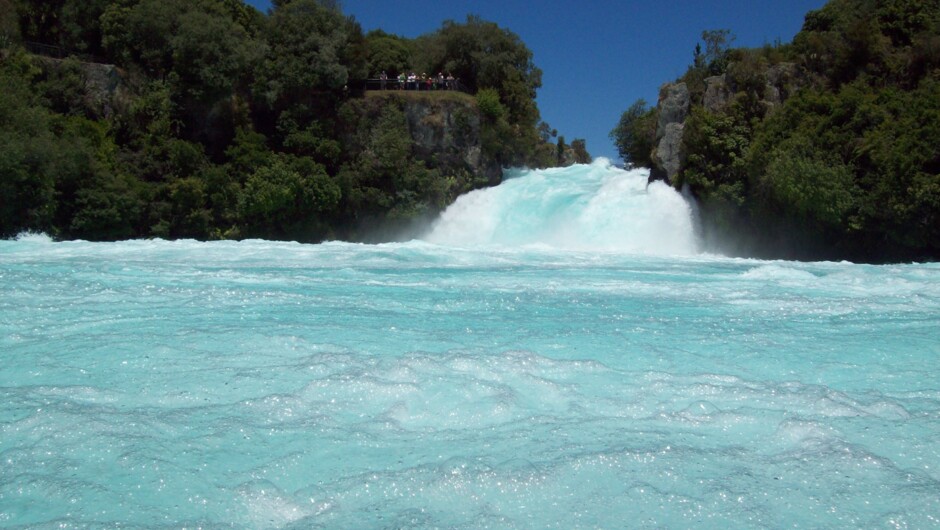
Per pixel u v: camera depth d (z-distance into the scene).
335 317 9.16
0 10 37.94
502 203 43.00
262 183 39.03
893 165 28.47
